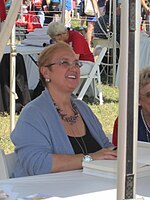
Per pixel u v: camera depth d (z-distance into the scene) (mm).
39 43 7516
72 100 2865
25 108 2660
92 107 7496
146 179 2266
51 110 2676
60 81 2695
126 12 1490
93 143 2809
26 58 7590
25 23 11141
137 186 2143
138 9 1501
